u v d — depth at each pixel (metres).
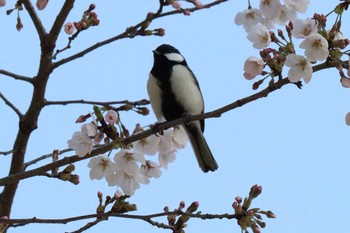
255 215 9.46
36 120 11.15
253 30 9.29
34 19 10.93
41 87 10.97
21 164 11.23
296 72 8.60
